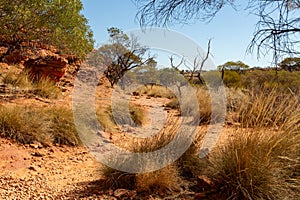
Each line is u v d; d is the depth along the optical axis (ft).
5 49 34.94
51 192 8.57
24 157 12.21
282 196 7.30
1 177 9.68
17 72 30.22
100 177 9.82
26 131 14.29
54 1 22.45
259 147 8.21
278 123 9.05
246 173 7.72
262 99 9.75
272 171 7.68
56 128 15.72
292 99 9.85
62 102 23.48
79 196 8.25
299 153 8.27
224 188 8.09
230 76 37.09
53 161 12.34
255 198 7.40
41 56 32.53
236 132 9.04
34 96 24.02
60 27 24.50
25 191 8.61
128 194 8.24
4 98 21.03
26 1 20.79
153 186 8.56
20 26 23.62
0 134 13.71
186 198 8.06
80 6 25.39
